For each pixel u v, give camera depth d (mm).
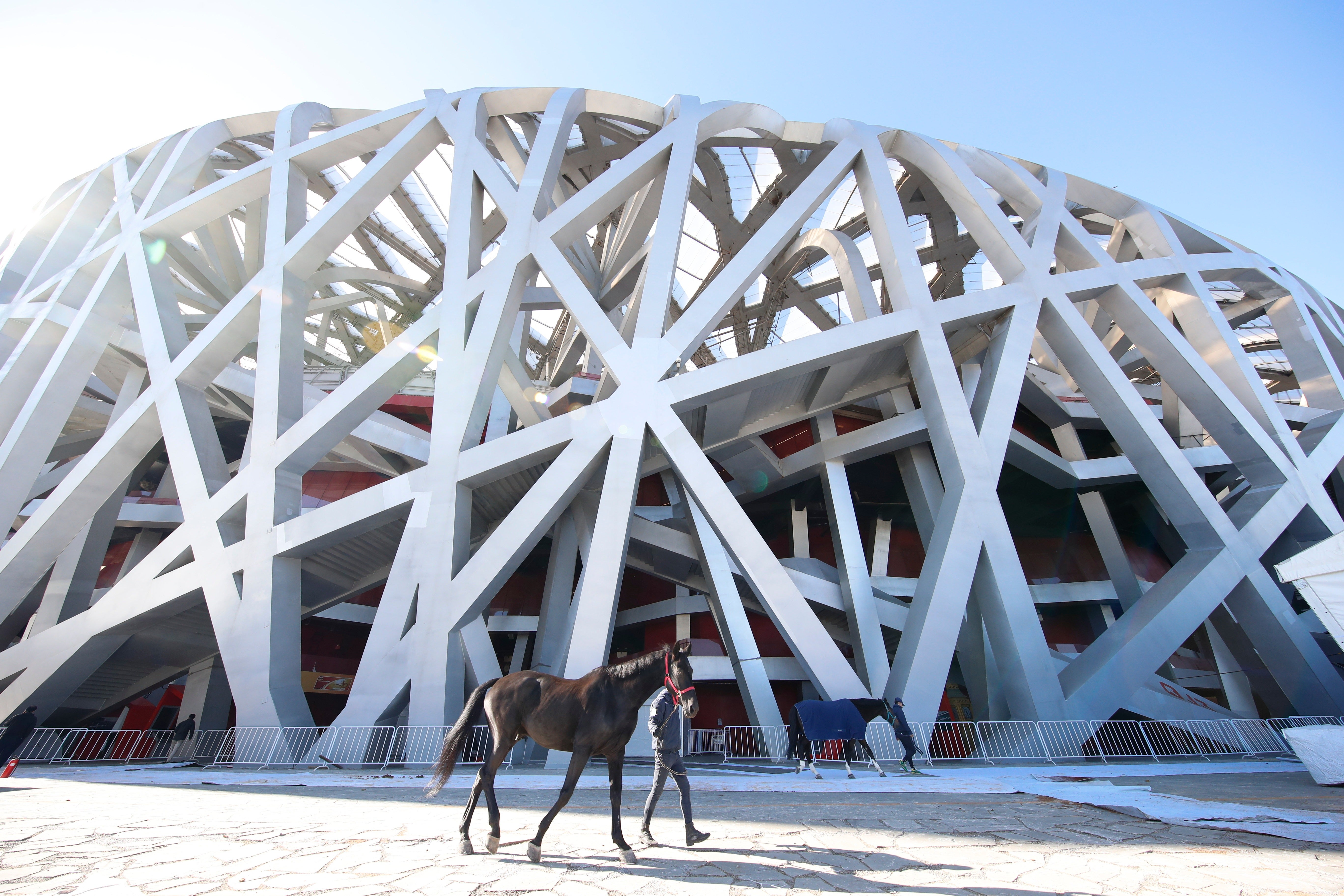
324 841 4230
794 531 24656
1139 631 13266
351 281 25406
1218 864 3500
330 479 25172
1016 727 11945
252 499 13859
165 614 14047
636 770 11680
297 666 13062
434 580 12500
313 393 19094
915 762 11484
